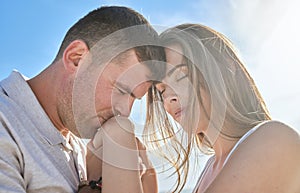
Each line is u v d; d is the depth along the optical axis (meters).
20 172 1.94
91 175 2.23
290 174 1.83
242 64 2.28
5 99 2.03
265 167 1.84
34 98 2.10
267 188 1.82
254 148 1.88
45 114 2.10
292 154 1.85
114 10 2.28
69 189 2.01
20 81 2.11
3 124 1.94
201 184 2.44
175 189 2.35
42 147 2.02
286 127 1.92
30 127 2.02
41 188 1.95
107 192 2.01
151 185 2.30
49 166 1.99
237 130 2.19
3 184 1.83
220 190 1.86
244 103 2.22
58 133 2.12
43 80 2.22
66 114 2.21
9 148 1.91
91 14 2.31
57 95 2.20
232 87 2.22
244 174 1.84
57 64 2.24
